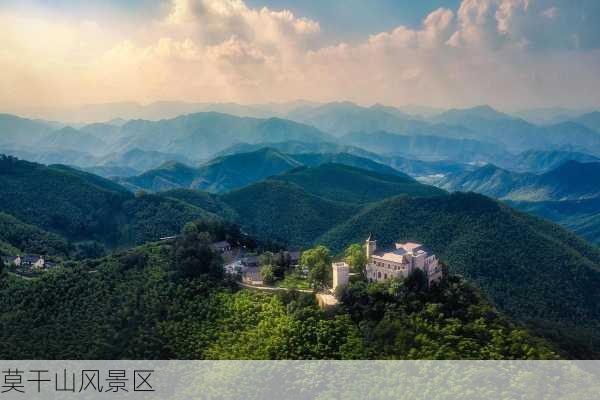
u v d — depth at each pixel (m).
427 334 178.12
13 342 192.00
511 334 183.00
